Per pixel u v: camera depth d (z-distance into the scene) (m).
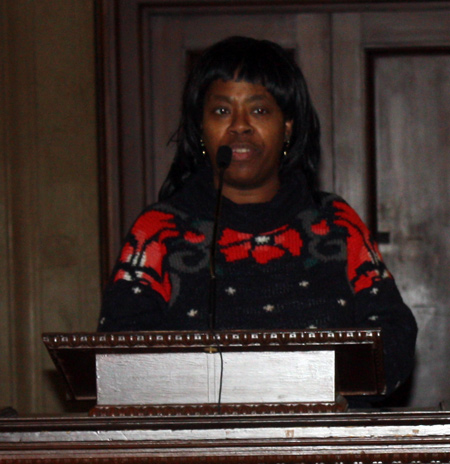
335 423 2.37
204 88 3.60
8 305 6.48
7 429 2.42
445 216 6.73
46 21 6.53
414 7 6.75
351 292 3.34
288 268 3.35
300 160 3.71
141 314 3.18
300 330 2.46
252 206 3.49
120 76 6.74
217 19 6.86
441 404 2.56
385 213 6.76
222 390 2.53
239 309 3.26
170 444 2.38
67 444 2.40
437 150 6.75
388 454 2.34
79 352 2.54
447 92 6.75
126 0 6.75
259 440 2.37
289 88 3.57
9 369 6.46
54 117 6.54
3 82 6.51
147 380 2.55
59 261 6.53
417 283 6.73
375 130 6.79
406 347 3.11
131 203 6.71
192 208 3.51
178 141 3.80
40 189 6.52
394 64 6.80
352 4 6.77
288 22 6.84
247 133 3.48
